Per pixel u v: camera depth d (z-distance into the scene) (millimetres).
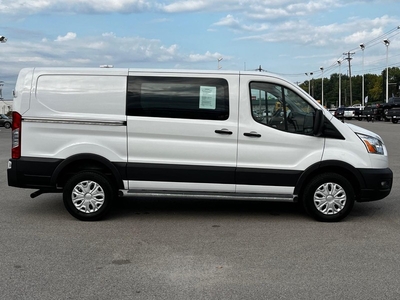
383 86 107312
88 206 6461
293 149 6352
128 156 6355
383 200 7977
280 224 6391
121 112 6320
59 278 4359
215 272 4531
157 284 4227
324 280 4328
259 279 4352
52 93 6344
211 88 6324
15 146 6383
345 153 6359
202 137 6301
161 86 6320
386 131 27438
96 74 6344
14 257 4941
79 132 6336
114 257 4965
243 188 6391
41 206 7430
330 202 6453
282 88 6359
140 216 6820
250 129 6297
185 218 6715
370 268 4648
